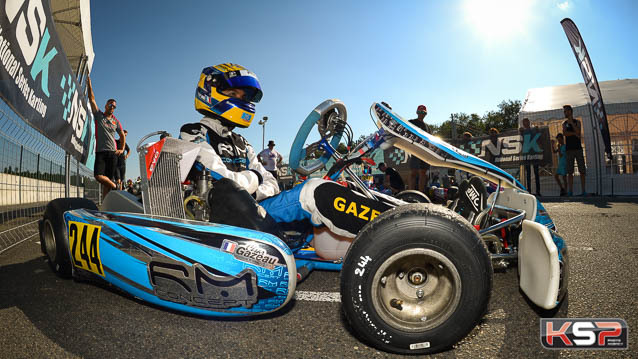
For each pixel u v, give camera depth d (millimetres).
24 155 4453
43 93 3721
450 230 1261
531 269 1497
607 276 2150
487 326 1551
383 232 1288
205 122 2266
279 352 1364
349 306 1310
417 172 7980
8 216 4219
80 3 5879
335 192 1769
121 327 1589
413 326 1289
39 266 2652
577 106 10273
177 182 1812
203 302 1476
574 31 8633
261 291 1451
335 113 2002
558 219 4547
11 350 1387
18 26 3164
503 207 2166
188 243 1507
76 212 1985
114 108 6008
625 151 10039
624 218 4480
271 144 10234
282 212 1843
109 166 6039
